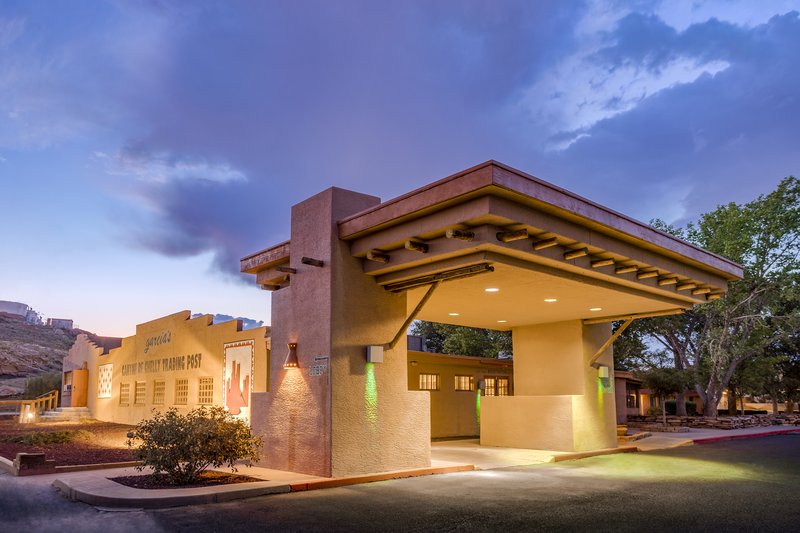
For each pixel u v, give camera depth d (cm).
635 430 2512
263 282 1428
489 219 917
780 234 2930
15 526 704
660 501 884
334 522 728
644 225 1145
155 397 2359
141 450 961
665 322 3044
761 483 1076
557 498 901
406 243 1017
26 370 7694
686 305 1513
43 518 750
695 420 2734
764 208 2956
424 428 1217
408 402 1198
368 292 1173
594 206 1028
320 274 1153
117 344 3341
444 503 855
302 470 1122
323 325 1125
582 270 1142
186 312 2170
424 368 2250
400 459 1166
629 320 1622
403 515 770
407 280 1150
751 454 1627
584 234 1042
